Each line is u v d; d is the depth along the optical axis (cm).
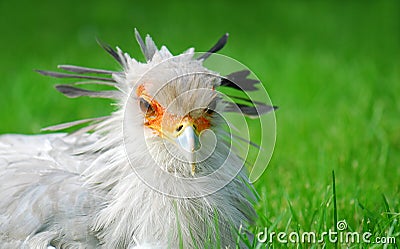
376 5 2852
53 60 2031
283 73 1881
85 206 806
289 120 1527
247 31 2527
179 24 2573
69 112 1590
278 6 2859
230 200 829
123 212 795
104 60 1995
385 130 1441
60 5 2719
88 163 875
